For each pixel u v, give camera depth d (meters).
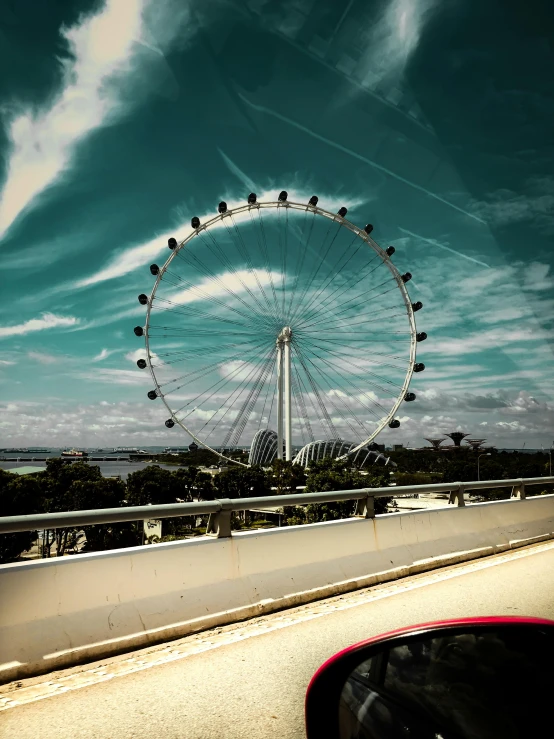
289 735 3.75
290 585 6.95
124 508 5.59
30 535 62.50
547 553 10.57
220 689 4.49
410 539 9.12
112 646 5.14
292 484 86.94
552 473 124.00
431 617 6.46
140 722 3.91
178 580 5.94
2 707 4.11
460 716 2.02
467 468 137.00
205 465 112.44
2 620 4.66
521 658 1.98
